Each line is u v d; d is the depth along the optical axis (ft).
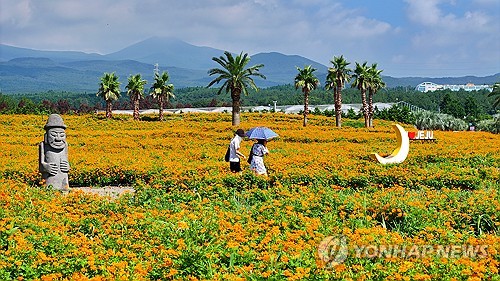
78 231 32.55
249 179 50.26
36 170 55.67
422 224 33.88
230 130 146.00
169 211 36.73
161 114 214.48
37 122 170.19
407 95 473.67
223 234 29.53
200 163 61.93
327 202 38.22
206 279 22.62
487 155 73.82
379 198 39.01
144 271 23.57
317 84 204.74
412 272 22.85
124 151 84.58
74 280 22.50
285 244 27.22
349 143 107.86
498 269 23.57
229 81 174.81
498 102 229.04
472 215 35.40
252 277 22.50
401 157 70.13
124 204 39.83
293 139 118.01
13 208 36.55
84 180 58.44
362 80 210.18
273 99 497.87
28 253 25.64
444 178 52.16
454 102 381.60
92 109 379.14
